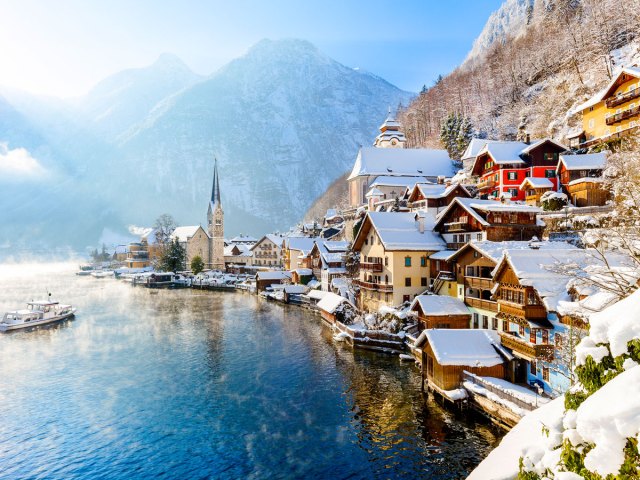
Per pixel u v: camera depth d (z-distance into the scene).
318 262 95.81
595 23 102.75
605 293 23.41
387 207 90.50
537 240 41.31
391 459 26.62
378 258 59.47
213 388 40.22
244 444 29.48
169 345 56.69
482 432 28.95
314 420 32.66
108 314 81.06
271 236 152.50
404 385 38.41
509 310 32.34
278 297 94.06
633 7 90.69
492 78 154.00
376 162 117.00
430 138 157.25
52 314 75.38
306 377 42.09
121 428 32.38
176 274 151.25
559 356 27.52
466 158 93.69
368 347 50.56
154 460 27.84
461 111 145.25
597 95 62.44
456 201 52.25
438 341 34.06
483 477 13.31
